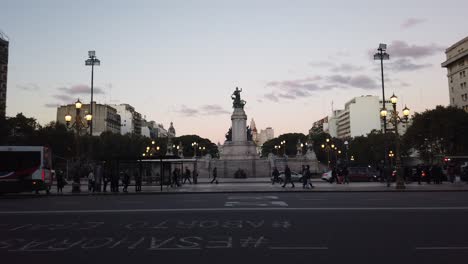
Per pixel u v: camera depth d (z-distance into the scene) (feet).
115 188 134.41
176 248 39.81
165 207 77.41
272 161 348.79
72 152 317.01
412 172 189.98
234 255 36.52
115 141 405.39
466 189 120.57
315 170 363.76
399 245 40.09
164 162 167.94
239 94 370.12
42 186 121.60
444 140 290.35
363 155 443.32
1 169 120.37
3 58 372.17
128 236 46.47
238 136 363.56
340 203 81.92
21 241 44.09
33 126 310.45
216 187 149.89
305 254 36.63
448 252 36.86
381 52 148.15
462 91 410.93
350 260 34.22
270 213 65.77
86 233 48.75
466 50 393.50
